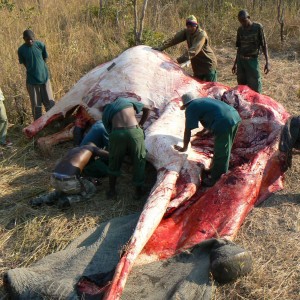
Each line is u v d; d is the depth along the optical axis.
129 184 6.00
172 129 6.11
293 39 11.23
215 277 4.27
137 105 5.61
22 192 5.93
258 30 7.64
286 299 4.14
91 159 5.91
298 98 8.32
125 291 4.16
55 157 6.83
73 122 7.37
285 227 5.08
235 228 4.95
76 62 9.85
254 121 6.29
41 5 12.91
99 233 4.95
